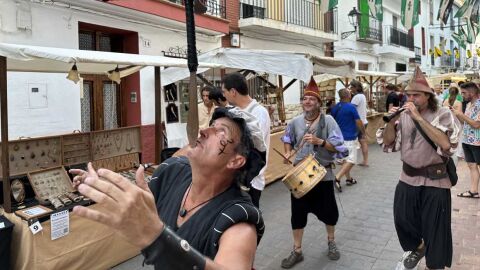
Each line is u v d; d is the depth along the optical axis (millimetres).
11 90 5500
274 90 8523
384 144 3381
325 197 3770
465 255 3898
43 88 5891
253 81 8977
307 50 13375
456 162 8742
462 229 4625
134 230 937
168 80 6652
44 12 5934
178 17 8031
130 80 7605
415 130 3150
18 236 3133
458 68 29656
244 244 1194
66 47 6262
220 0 9820
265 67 6090
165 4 7695
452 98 8453
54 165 3779
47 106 5961
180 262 975
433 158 3082
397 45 19469
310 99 3779
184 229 1347
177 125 7184
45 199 3477
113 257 3760
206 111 4984
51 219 3189
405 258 3451
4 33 5473
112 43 7652
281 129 7371
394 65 20531
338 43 15234
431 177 3084
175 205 1494
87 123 6984
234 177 1428
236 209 1280
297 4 12586
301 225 3789
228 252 1153
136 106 7609
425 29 24031
